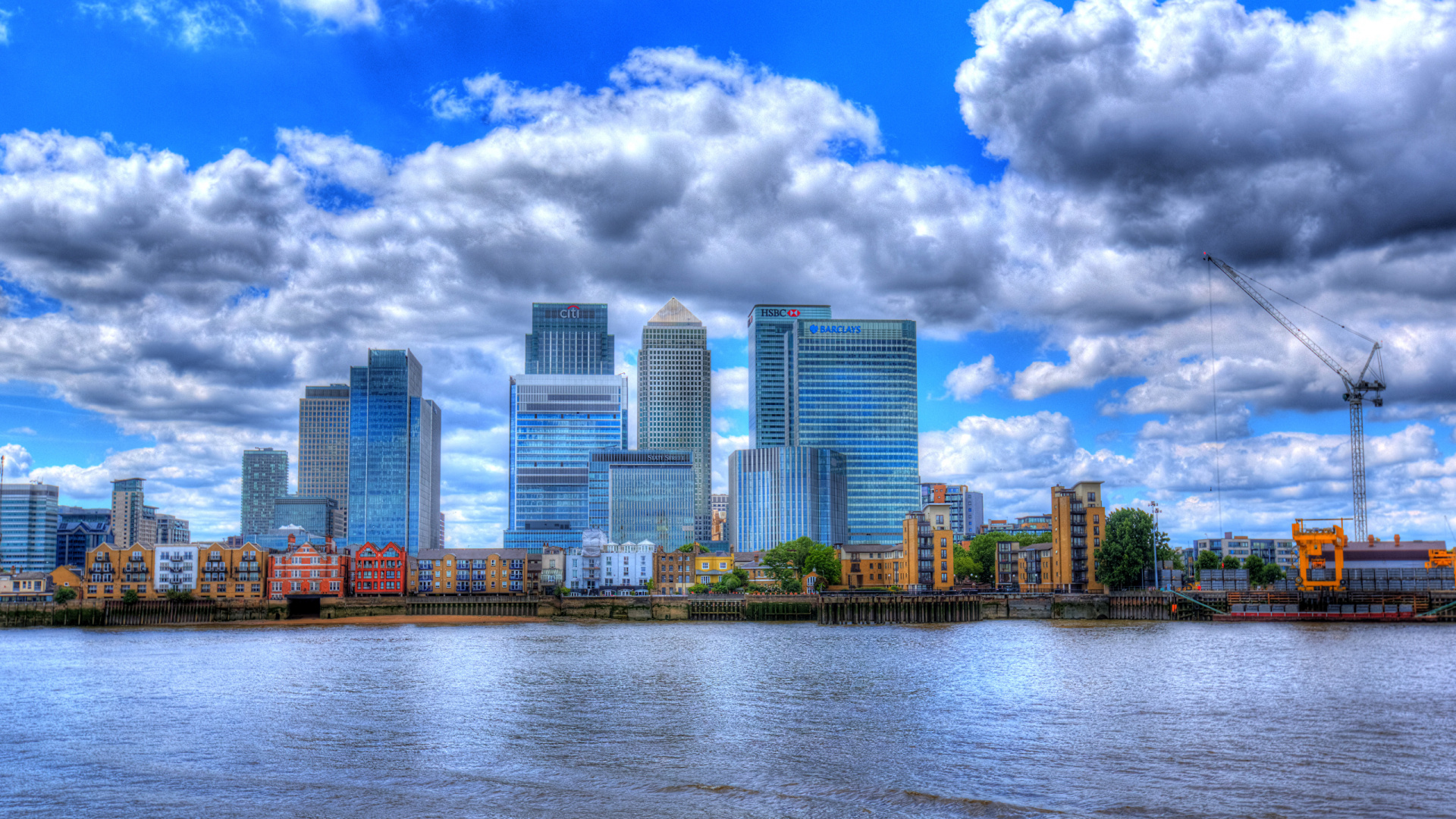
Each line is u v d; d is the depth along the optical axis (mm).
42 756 83062
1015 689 113562
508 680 126000
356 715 100688
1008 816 63719
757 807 66250
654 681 123875
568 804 67500
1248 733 87625
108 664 151750
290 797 69938
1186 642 174000
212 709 105312
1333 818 62656
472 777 74438
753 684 120062
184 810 67500
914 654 153375
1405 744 82625
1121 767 75188
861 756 79875
